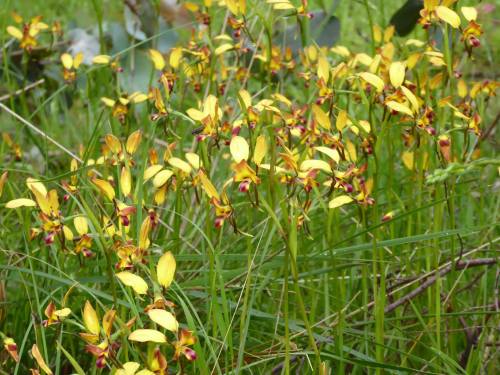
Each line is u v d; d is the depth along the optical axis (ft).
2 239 2.22
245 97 1.74
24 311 2.02
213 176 2.58
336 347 1.79
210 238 1.86
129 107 2.44
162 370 1.30
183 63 2.36
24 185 2.64
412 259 2.28
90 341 1.32
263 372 1.94
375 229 1.77
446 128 2.45
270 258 1.90
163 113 1.79
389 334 2.08
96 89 3.35
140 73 3.46
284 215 1.45
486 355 2.03
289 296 2.23
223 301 1.61
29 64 3.56
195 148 2.43
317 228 2.39
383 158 2.78
